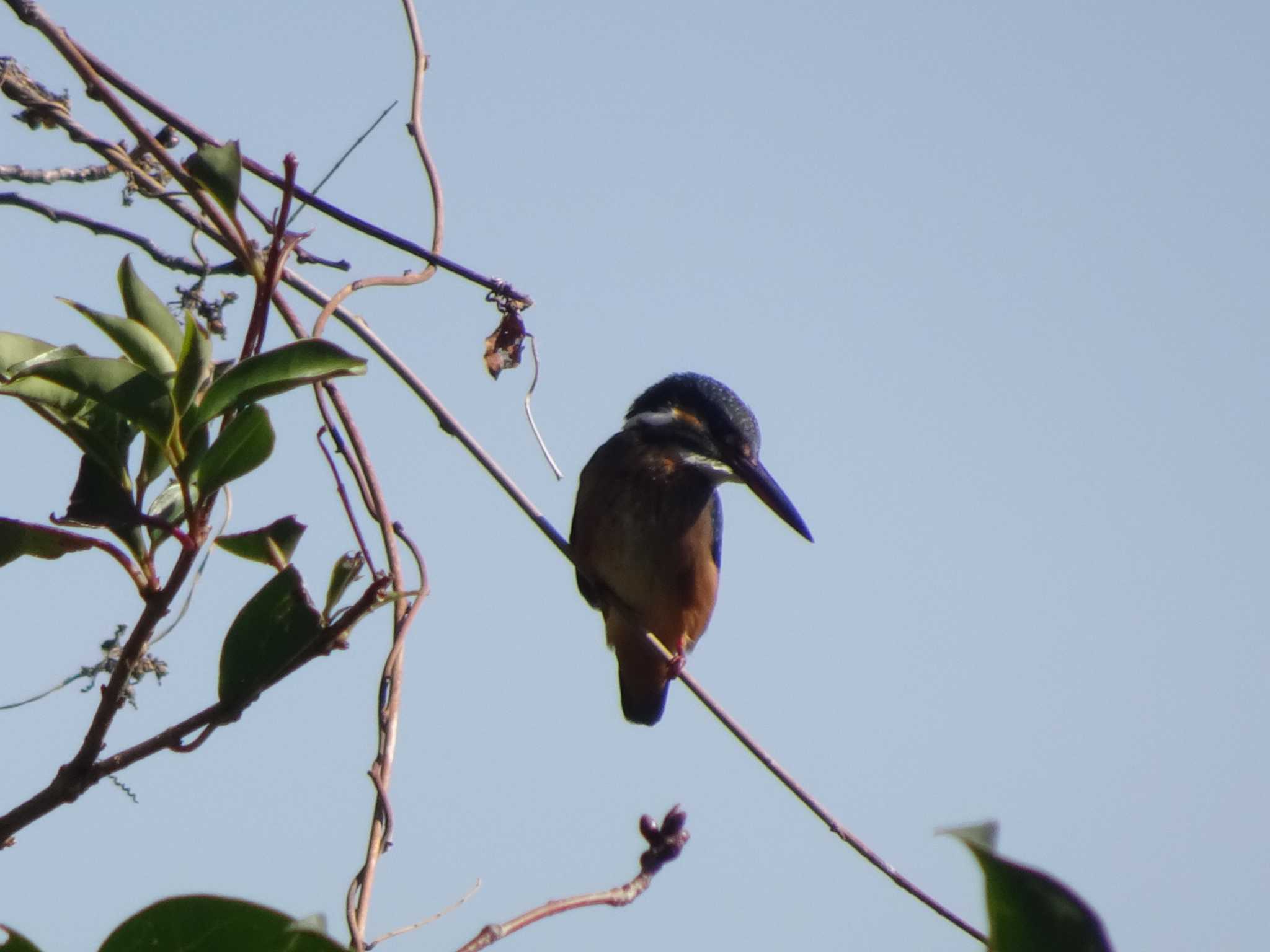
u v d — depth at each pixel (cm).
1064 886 286
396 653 575
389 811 543
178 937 330
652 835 520
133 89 656
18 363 419
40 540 415
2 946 317
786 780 658
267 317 428
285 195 428
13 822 391
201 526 411
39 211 666
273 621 414
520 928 483
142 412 398
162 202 646
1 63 633
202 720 409
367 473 609
